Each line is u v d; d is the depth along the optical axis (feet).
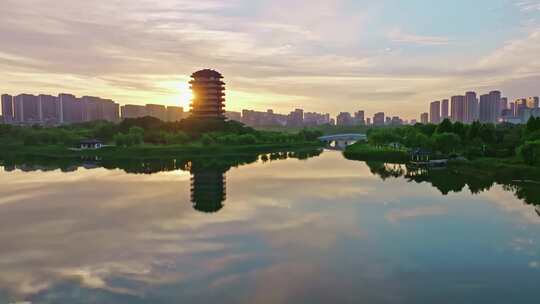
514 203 159.53
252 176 257.55
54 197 182.80
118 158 402.52
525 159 239.91
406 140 351.46
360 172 274.77
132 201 171.53
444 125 360.28
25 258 98.58
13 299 76.23
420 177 241.14
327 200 169.68
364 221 132.57
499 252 100.27
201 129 560.61
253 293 77.51
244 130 613.11
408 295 76.54
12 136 515.50
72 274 88.12
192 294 77.30
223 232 119.85
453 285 80.84
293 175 260.83
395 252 100.73
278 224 129.18
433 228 123.13
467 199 169.37
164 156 419.54
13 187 214.28
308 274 86.84
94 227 127.34
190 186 215.51
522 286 79.97
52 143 480.23
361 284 81.46
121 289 80.02
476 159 282.36
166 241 111.14
